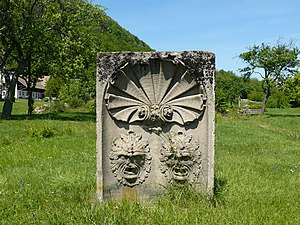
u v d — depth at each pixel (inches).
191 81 214.4
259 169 312.7
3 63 1055.0
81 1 1101.1
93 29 1138.0
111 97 214.8
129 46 1999.3
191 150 216.1
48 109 1496.1
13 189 234.7
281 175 293.6
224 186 229.8
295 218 182.1
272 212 187.0
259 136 664.4
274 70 1980.8
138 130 222.1
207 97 213.0
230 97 2950.3
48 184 242.5
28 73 1135.0
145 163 220.8
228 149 456.4
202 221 169.8
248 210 187.5
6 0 967.6
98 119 212.8
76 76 1054.4
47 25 1042.1
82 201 211.2
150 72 217.8
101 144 213.0
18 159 358.0
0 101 2023.9
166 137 221.1
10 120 878.4
